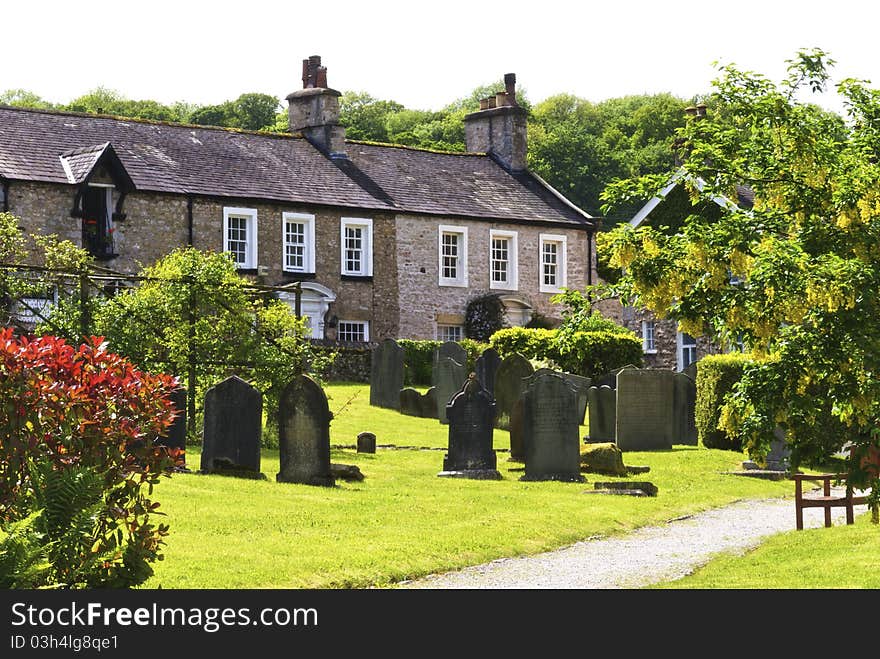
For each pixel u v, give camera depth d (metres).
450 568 15.94
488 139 58.59
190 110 103.94
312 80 53.53
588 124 106.19
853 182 13.00
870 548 16.33
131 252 44.66
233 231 47.38
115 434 11.69
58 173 43.59
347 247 50.09
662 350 49.06
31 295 30.08
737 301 12.75
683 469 27.06
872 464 13.32
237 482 21.20
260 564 14.91
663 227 13.58
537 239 54.66
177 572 14.12
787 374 12.77
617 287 14.05
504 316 52.38
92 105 101.31
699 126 14.06
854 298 12.32
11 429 11.23
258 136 51.84
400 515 19.25
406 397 35.62
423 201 52.44
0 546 10.68
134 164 46.19
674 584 14.88
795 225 13.58
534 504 21.08
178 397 22.09
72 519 11.15
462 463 24.83
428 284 51.84
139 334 27.25
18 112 46.41
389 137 97.25
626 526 20.08
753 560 16.53
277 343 28.28
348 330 49.97
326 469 22.33
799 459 13.51
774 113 13.44
